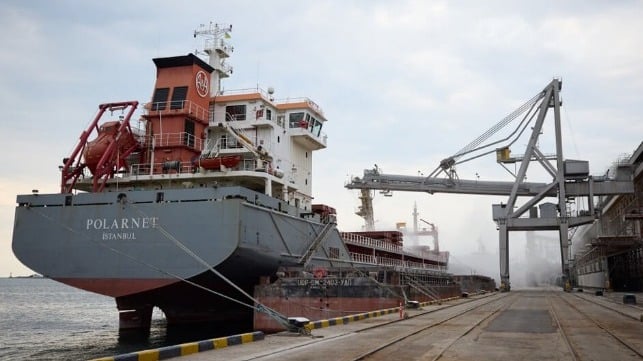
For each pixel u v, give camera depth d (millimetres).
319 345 17562
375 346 17109
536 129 72000
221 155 39188
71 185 35781
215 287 33062
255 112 42406
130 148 37344
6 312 73812
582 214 70500
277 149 42375
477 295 62531
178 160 37375
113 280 30875
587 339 18859
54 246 31578
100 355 29578
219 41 45500
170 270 30188
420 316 29453
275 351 16109
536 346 17125
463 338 19266
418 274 44969
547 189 70812
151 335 35812
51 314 70188
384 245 64750
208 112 41469
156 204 30922
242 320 40375
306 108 45500
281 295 33594
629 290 77875
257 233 32438
